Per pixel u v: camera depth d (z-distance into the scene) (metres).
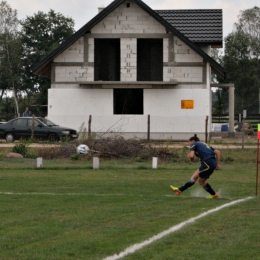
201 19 63.12
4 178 27.36
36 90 108.88
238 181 27.14
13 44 102.44
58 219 17.05
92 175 29.19
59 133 50.94
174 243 14.15
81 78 57.59
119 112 59.84
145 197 21.69
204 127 56.84
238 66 107.75
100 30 57.22
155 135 57.34
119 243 14.05
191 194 22.75
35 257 12.78
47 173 29.92
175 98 57.19
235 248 13.66
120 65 57.53
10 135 51.75
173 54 57.00
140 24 57.00
